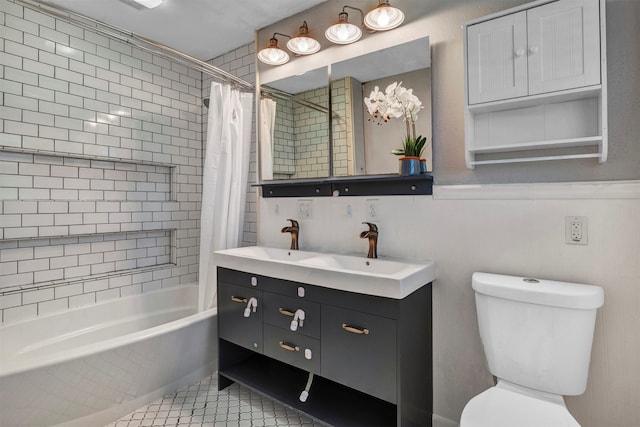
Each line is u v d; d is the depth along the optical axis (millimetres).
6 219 2008
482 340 1411
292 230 2172
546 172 1427
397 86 1813
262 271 1805
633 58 1267
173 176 2902
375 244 1814
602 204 1316
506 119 1483
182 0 2090
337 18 2064
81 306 2346
